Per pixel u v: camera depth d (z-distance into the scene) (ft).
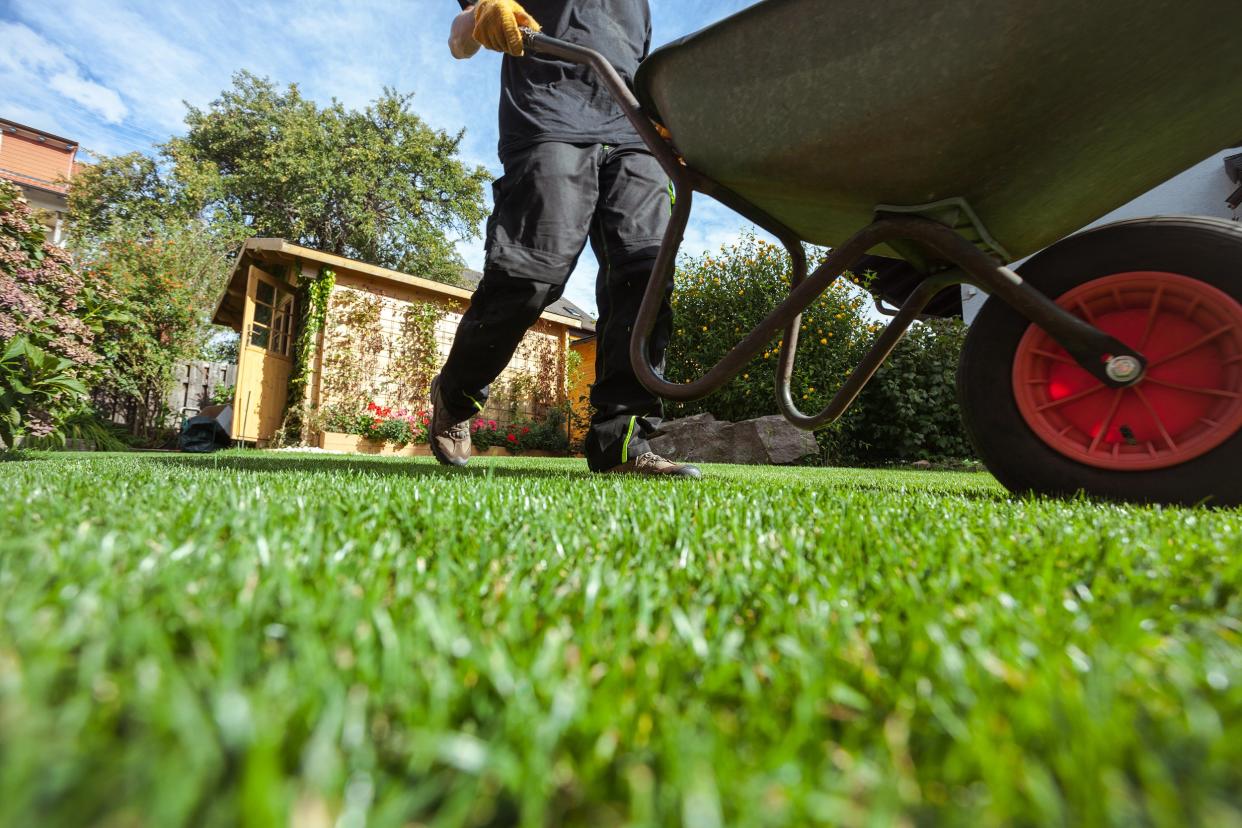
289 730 0.87
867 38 4.30
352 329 29.32
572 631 1.45
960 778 0.88
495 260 7.47
